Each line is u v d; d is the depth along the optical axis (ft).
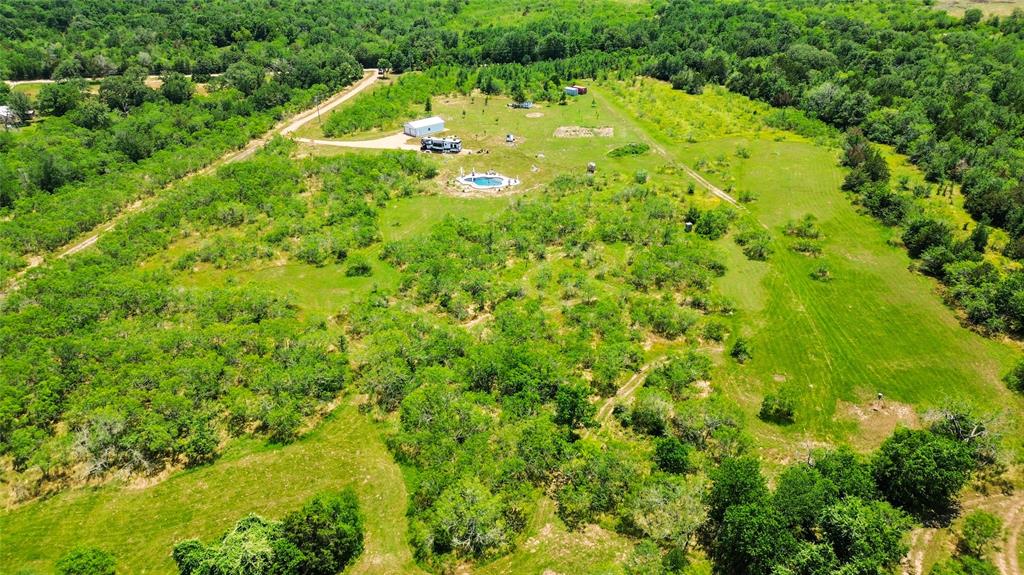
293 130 576.20
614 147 534.78
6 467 222.07
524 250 362.12
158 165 460.96
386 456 228.43
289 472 222.48
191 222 392.88
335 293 328.90
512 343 269.44
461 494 191.72
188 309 302.66
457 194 447.01
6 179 409.28
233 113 572.51
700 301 311.68
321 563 181.27
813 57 654.94
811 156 495.41
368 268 349.61
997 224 369.30
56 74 642.63
